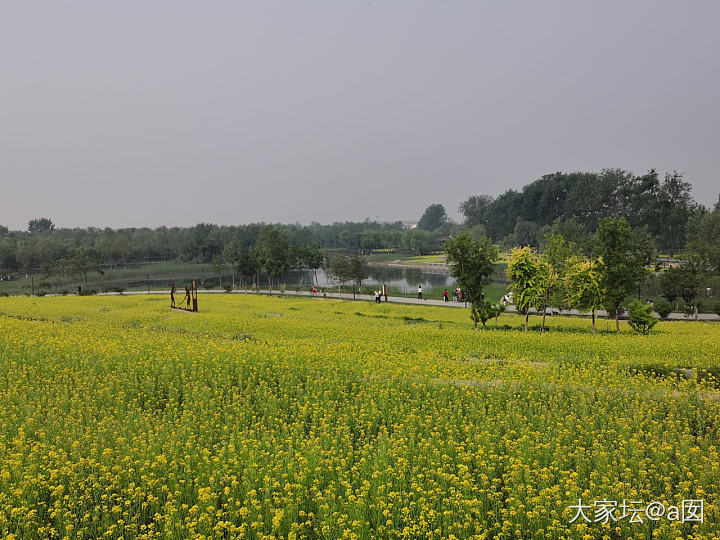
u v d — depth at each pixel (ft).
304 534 31.55
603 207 427.74
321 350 78.69
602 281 116.26
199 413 50.26
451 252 122.93
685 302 167.22
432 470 36.45
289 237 521.65
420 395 57.88
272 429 46.60
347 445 42.96
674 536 29.37
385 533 31.40
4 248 344.49
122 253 418.72
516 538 31.73
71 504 32.73
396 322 133.80
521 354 83.35
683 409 50.78
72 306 151.02
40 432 42.93
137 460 38.17
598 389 57.36
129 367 64.64
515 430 45.78
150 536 30.22
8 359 66.59
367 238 575.38
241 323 116.16
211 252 447.42
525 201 500.74
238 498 34.60
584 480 36.55
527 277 117.29
